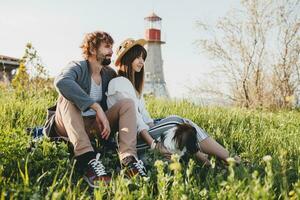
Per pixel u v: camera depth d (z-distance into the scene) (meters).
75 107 3.24
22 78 7.61
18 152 3.00
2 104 5.46
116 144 3.64
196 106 7.82
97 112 3.23
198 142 3.55
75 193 2.50
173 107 7.12
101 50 3.56
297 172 3.08
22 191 2.37
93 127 3.60
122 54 3.81
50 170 2.91
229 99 16.02
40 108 5.39
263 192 1.99
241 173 2.96
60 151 3.12
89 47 3.56
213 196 2.44
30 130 3.74
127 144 3.21
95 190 2.49
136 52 3.80
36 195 2.29
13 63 19.25
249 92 15.86
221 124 5.60
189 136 3.40
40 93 7.32
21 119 4.69
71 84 3.21
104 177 2.93
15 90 7.25
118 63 3.88
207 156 3.57
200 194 2.49
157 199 2.49
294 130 5.74
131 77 3.81
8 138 3.10
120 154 3.20
